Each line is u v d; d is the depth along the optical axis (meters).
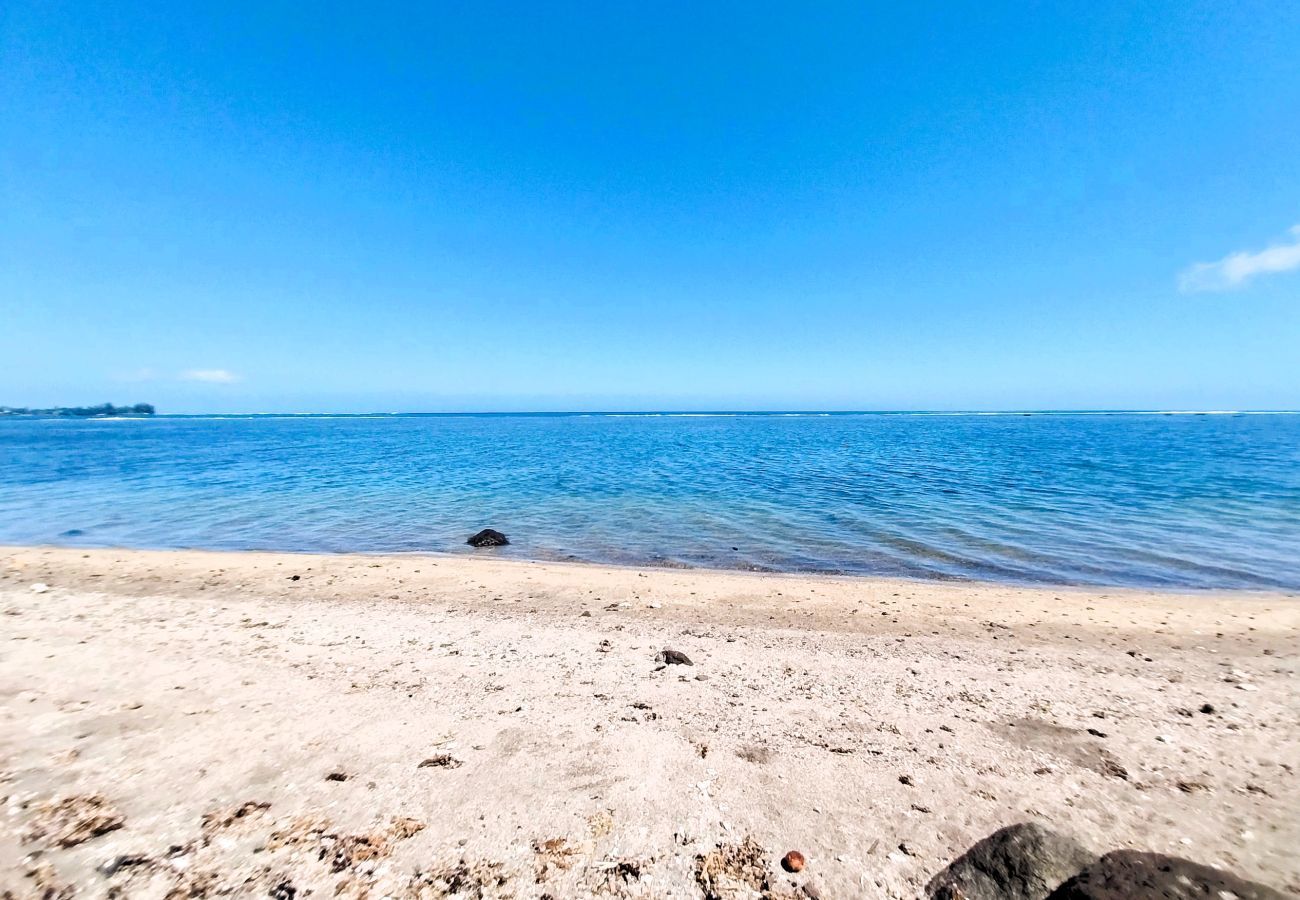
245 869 3.05
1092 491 24.03
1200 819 3.71
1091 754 4.56
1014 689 6.04
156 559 13.12
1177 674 6.68
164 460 40.66
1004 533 16.67
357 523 18.44
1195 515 18.91
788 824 3.59
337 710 5.00
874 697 5.72
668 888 3.04
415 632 7.75
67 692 5.09
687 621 9.02
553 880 3.07
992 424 127.06
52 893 2.83
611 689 5.74
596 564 13.63
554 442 64.88
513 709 5.16
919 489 25.22
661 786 3.95
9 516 19.50
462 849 3.27
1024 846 3.26
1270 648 7.96
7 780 3.69
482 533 15.66
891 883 3.11
